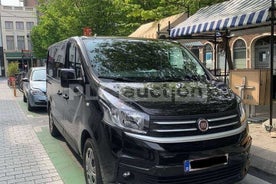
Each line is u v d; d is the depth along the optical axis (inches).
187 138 141.2
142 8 668.1
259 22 268.5
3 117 437.1
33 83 491.5
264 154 220.8
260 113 354.3
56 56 271.9
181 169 140.3
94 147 161.3
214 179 148.8
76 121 195.9
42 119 417.7
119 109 147.7
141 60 200.1
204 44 665.6
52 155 255.0
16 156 255.6
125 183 143.9
